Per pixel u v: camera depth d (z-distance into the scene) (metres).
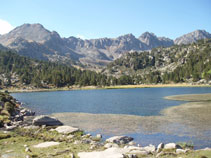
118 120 40.31
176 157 17.17
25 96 121.81
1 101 53.88
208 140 25.08
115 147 21.81
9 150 19.95
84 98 98.19
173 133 28.89
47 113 53.19
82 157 17.34
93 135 29.36
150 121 38.06
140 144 24.62
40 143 23.19
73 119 42.97
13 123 38.16
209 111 46.00
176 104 62.19
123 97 97.81
